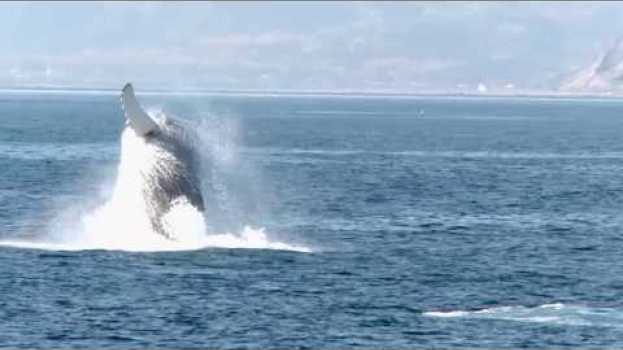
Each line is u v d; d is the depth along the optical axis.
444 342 126.50
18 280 152.38
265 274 159.38
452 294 151.25
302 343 125.62
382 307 142.38
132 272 157.12
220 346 124.12
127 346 123.50
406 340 127.12
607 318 137.88
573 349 124.00
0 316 134.62
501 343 126.06
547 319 137.00
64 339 125.81
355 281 157.88
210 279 154.38
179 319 134.50
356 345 125.06
